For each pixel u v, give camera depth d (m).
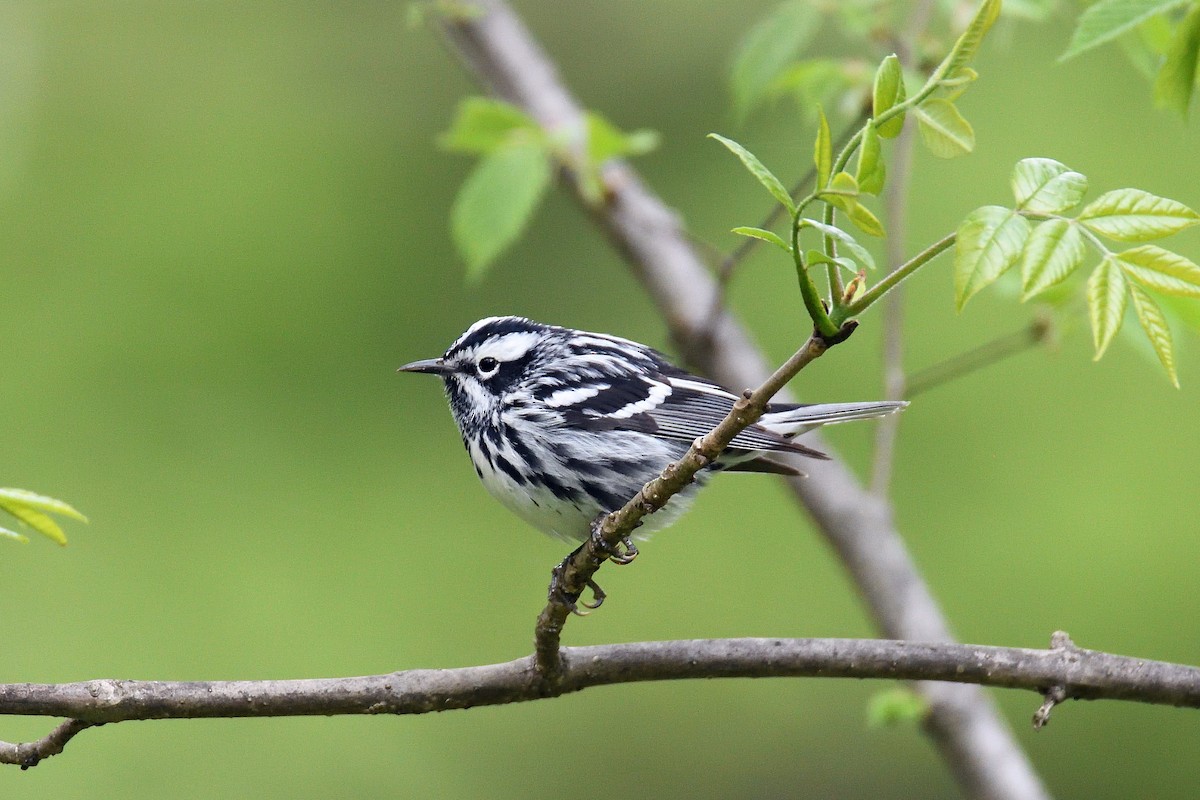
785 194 4.11
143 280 15.64
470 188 8.65
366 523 14.86
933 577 14.13
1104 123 14.41
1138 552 13.91
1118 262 4.27
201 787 13.38
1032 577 14.16
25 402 14.95
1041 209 4.23
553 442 7.96
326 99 16.69
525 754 14.35
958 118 4.15
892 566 8.54
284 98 16.70
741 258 9.52
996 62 14.75
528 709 14.63
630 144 8.83
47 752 5.45
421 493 15.14
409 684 5.73
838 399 14.53
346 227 16.06
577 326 15.35
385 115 16.62
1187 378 14.27
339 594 14.53
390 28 16.72
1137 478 14.12
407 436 15.33
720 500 15.26
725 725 14.76
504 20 11.18
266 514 14.81
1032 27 14.59
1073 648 5.63
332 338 15.63
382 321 15.67
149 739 13.58
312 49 16.78
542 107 10.75
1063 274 4.13
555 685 5.80
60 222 15.90
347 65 16.73
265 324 15.56
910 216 14.48
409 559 14.87
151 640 14.02
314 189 16.19
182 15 16.80
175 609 14.21
